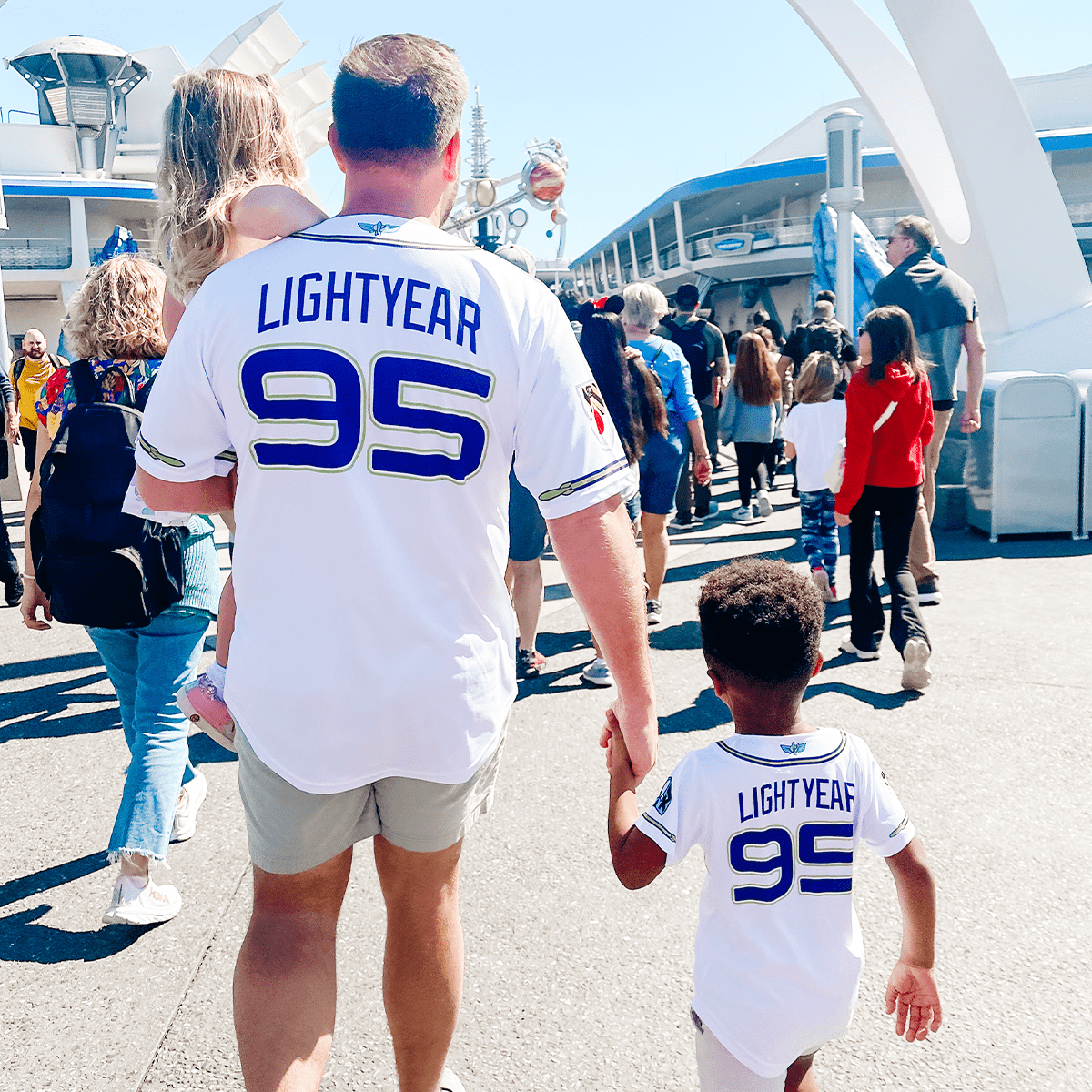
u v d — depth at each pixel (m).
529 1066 2.18
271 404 1.41
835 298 11.90
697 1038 1.74
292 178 2.01
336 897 1.63
